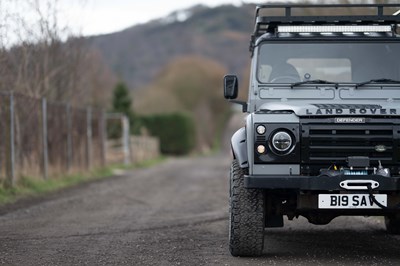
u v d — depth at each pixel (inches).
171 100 3543.3
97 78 1555.1
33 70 879.1
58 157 934.4
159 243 417.7
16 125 776.3
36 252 386.6
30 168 819.4
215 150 3722.9
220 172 1279.5
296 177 341.7
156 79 3892.7
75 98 1040.2
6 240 430.3
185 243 417.7
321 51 408.5
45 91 903.1
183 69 3897.6
